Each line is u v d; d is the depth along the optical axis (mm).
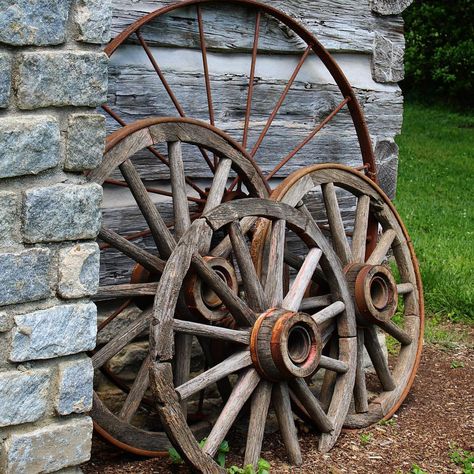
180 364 4219
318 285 4719
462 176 11703
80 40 3221
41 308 3248
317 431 4551
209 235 3920
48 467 3307
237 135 4957
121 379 4582
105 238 3955
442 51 15758
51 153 3195
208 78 4691
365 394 4754
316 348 4137
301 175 4500
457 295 6727
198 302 3979
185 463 3959
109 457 4129
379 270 4711
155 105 4605
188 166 4758
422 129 14445
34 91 3127
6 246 3146
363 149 5320
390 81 5656
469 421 4910
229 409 3951
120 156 3891
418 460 4387
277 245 4227
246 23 4902
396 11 5594
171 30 4605
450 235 8805
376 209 5031
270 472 4113
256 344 4008
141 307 4223
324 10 5270
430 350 6027
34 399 3252
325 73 5320
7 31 3033
